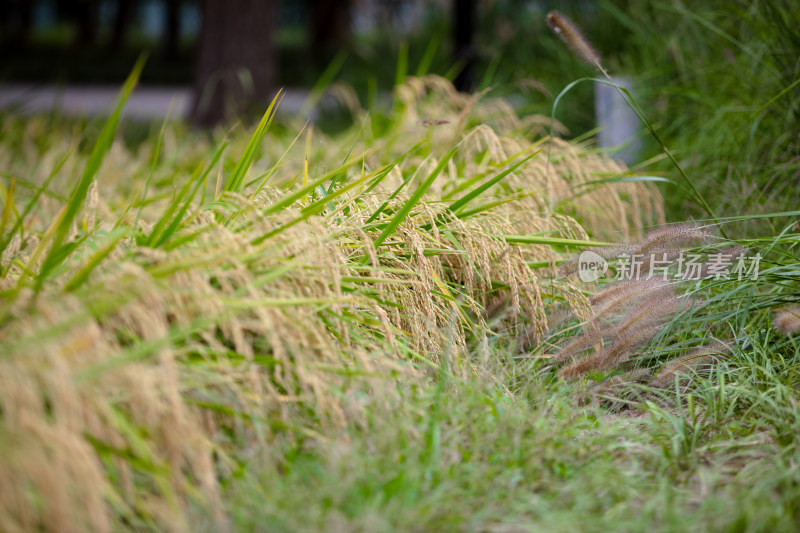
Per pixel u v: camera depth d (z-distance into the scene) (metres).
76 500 1.97
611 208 4.38
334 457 2.24
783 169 4.35
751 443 2.57
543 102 7.14
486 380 2.81
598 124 6.01
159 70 25.23
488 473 2.31
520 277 3.28
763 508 2.12
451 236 3.31
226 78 10.13
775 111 4.61
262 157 6.08
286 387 2.43
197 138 8.16
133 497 2.08
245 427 2.41
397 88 5.77
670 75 6.18
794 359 3.15
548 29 8.27
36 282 2.35
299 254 2.71
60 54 29.25
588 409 2.94
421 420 2.56
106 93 19.77
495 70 8.66
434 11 13.02
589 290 3.60
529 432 2.56
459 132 4.14
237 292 2.40
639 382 3.25
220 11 10.09
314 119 10.44
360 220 3.21
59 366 1.87
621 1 7.52
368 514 2.03
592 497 2.25
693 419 2.71
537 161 4.20
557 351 3.34
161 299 2.23
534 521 2.18
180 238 2.61
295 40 31.08
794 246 3.79
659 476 2.40
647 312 2.92
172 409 2.09
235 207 2.96
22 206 4.99
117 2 29.58
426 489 2.21
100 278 2.45
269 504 2.09
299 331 2.47
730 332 3.38
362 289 2.91
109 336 2.28
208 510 2.09
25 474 1.84
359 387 2.58
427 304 2.99
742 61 5.11
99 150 2.28
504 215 3.77
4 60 27.48
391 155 5.06
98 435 2.02
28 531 1.86
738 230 4.17
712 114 5.20
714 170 4.83
